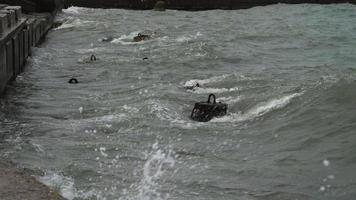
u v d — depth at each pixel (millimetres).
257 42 35375
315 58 29250
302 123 14391
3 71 18500
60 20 46719
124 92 19594
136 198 9938
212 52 28453
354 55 30125
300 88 17500
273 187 10422
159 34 37125
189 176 11055
